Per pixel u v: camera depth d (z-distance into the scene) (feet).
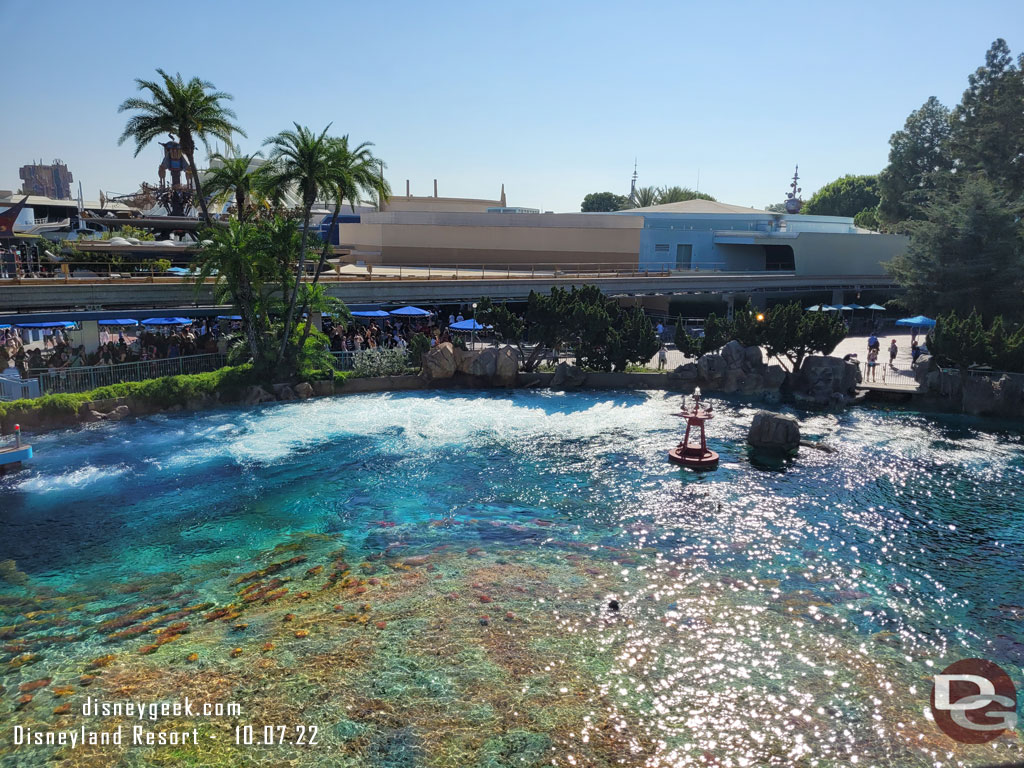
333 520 68.80
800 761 36.19
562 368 131.64
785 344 124.77
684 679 42.96
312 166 115.96
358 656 44.73
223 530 66.33
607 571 57.62
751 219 228.43
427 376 129.80
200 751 36.35
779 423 92.58
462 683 42.06
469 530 66.33
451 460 87.61
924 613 51.52
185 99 113.80
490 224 229.86
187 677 42.65
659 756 36.40
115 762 35.58
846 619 50.47
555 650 45.75
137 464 84.94
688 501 73.92
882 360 149.79
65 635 47.78
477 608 51.03
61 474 81.15
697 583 55.67
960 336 115.85
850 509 71.97
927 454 90.94
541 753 36.40
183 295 131.95
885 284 220.23
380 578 55.98
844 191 369.91
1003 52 222.28
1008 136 203.00
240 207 128.98
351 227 255.70
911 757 36.50
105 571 57.88
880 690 42.16
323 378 124.16
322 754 36.14
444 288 160.66
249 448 91.81
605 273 188.34
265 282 121.90
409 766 35.37
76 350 115.44
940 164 274.98
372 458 88.07
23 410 96.68
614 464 86.43
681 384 130.00
